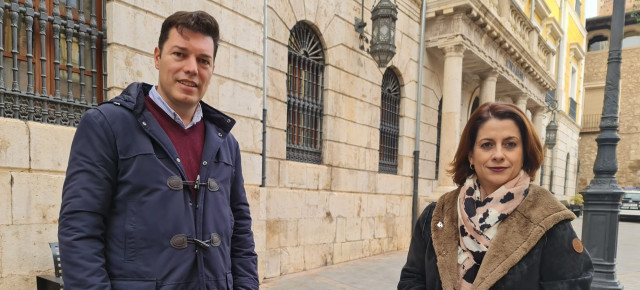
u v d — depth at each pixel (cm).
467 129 151
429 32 818
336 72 614
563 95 2000
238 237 178
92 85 327
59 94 303
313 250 574
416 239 165
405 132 786
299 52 578
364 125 673
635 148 2912
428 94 852
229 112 432
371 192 694
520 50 1047
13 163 263
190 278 139
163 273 131
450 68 788
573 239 127
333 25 607
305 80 589
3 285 256
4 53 275
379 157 745
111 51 326
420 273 162
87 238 123
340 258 623
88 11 327
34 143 273
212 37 153
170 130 150
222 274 149
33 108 284
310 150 591
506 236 129
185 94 147
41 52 291
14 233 262
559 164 1973
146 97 153
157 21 359
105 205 129
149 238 131
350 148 645
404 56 772
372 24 659
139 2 344
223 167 162
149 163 135
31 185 270
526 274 124
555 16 1916
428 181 856
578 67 2370
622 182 2959
